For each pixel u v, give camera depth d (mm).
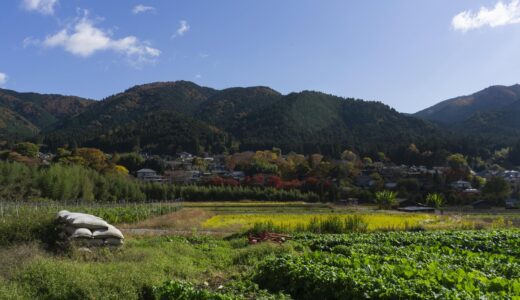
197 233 29844
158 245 20125
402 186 102062
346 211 64438
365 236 25656
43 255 14812
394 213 60812
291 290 12781
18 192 60969
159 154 163375
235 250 21297
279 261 14828
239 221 42625
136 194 86875
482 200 87312
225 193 90500
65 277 11547
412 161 148875
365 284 11102
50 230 17781
